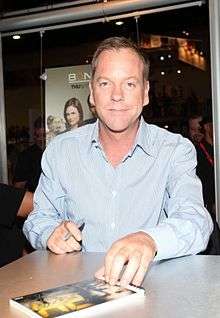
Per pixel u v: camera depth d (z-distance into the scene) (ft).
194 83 9.00
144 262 2.76
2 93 9.88
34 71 10.05
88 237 4.53
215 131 7.87
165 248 3.16
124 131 4.41
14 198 5.56
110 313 2.22
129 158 4.54
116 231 4.46
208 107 8.90
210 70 8.18
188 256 3.37
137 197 4.50
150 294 2.49
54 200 4.69
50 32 9.66
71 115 9.36
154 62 9.26
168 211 4.22
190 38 8.89
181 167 4.35
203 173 8.45
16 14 9.34
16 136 10.25
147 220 4.48
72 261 3.37
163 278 2.81
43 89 9.62
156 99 9.36
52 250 3.68
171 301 2.38
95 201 4.53
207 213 3.84
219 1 7.77
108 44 4.28
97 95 4.34
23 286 2.76
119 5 8.52
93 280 2.74
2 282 2.86
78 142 4.73
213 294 2.48
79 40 9.51
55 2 9.06
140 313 2.21
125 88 4.26
